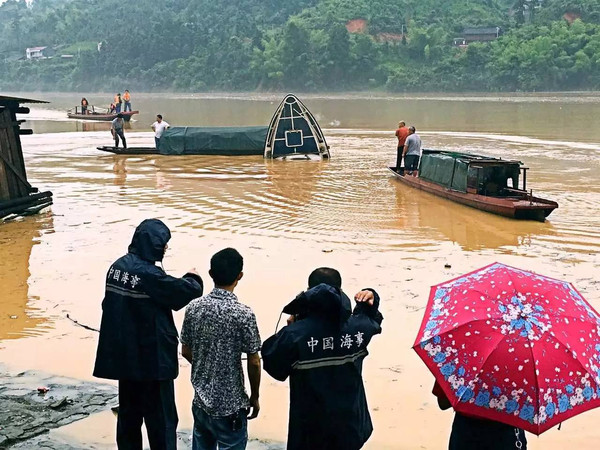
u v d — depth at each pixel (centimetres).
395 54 12338
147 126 4462
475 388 372
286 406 688
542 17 12462
